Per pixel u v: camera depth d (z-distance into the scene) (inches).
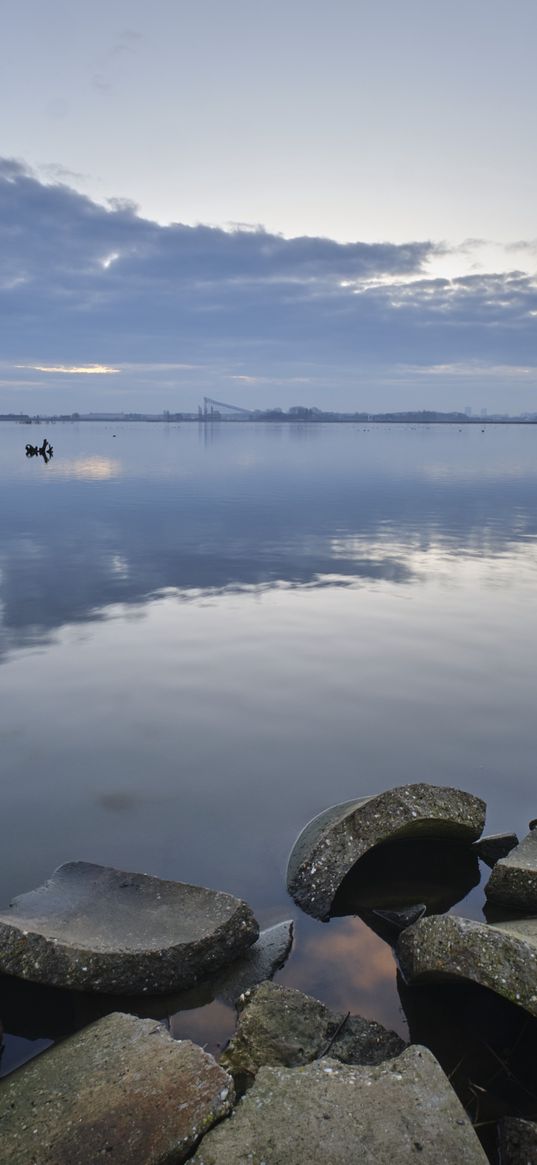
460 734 292.4
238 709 314.5
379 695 332.2
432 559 665.6
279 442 3737.7
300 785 249.0
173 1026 146.8
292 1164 107.7
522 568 624.1
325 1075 124.2
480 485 1419.8
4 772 256.4
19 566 627.5
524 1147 113.7
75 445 3275.1
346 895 193.9
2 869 198.4
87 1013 151.0
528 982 138.6
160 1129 112.9
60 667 365.7
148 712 310.2
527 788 250.5
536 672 364.2
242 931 167.6
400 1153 110.0
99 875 187.0
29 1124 116.6
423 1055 128.2
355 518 946.1
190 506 1075.9
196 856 206.7
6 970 153.6
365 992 155.7
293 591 535.5
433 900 192.2
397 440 4126.5
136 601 503.2
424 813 208.7
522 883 187.3
